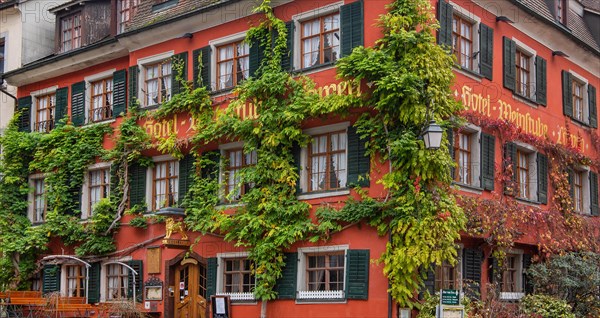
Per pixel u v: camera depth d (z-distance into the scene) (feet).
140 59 76.84
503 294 65.72
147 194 74.95
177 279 71.87
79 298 76.64
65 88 85.71
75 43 88.74
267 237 63.46
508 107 69.21
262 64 66.69
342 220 60.39
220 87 70.85
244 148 66.39
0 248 84.12
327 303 60.75
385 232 58.18
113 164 77.10
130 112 76.43
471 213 61.46
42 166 83.76
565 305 61.98
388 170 58.80
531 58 74.13
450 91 59.62
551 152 74.43
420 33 58.39
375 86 59.06
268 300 64.18
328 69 62.54
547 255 68.49
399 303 57.21
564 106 78.18
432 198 56.90
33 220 85.76
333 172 62.64
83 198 80.23
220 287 68.03
